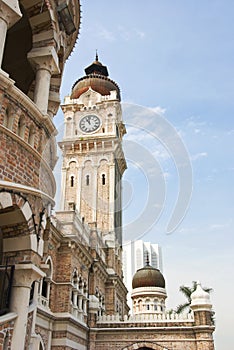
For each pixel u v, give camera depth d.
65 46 15.17
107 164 48.81
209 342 29.19
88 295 31.50
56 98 14.63
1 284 10.44
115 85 57.97
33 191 10.45
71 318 24.88
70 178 49.09
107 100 49.12
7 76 10.09
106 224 43.94
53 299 25.05
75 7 15.12
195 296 31.16
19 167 10.30
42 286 23.75
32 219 10.66
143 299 45.47
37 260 10.65
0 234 11.48
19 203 10.13
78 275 28.47
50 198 11.74
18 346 9.46
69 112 48.88
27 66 16.16
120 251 46.00
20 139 10.38
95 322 30.97
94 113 47.16
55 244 25.98
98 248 35.38
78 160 49.31
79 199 46.97
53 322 24.42
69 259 26.42
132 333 30.61
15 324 9.63
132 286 47.59
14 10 10.93
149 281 46.19
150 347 29.95
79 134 45.28
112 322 31.23
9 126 10.29
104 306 36.78
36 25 13.12
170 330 30.25
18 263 10.24
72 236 26.86
